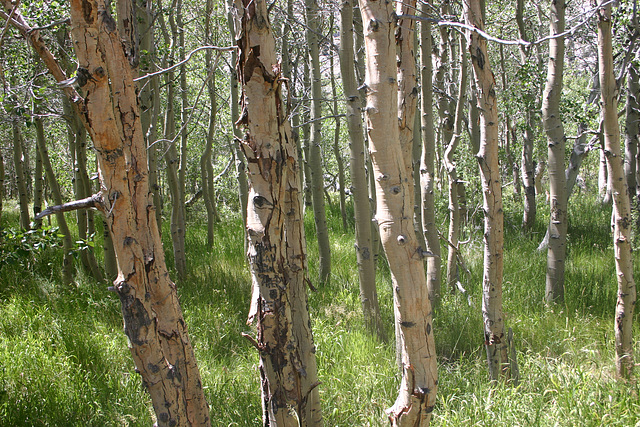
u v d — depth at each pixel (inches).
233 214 538.3
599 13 131.3
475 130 278.7
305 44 266.7
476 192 363.9
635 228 313.9
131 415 132.8
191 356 85.0
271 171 82.4
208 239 371.6
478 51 130.8
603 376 154.3
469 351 183.6
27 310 208.1
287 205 93.2
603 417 121.3
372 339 184.5
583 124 339.6
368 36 78.8
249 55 78.4
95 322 197.9
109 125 70.8
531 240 367.6
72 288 245.4
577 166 345.4
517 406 131.7
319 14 218.7
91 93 69.6
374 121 79.4
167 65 272.4
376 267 268.8
